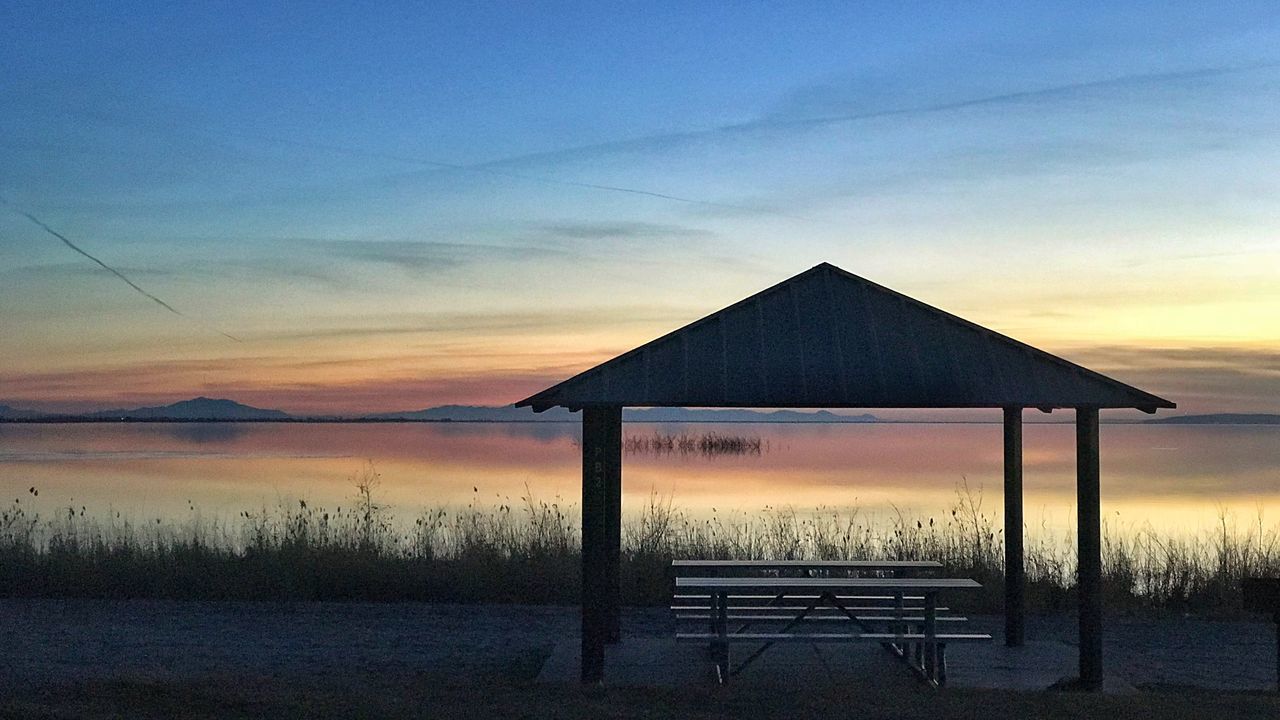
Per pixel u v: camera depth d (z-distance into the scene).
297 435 122.88
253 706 7.16
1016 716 7.09
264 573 13.73
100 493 32.28
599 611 8.66
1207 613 12.69
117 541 15.06
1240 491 34.91
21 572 13.65
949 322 8.57
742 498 31.45
